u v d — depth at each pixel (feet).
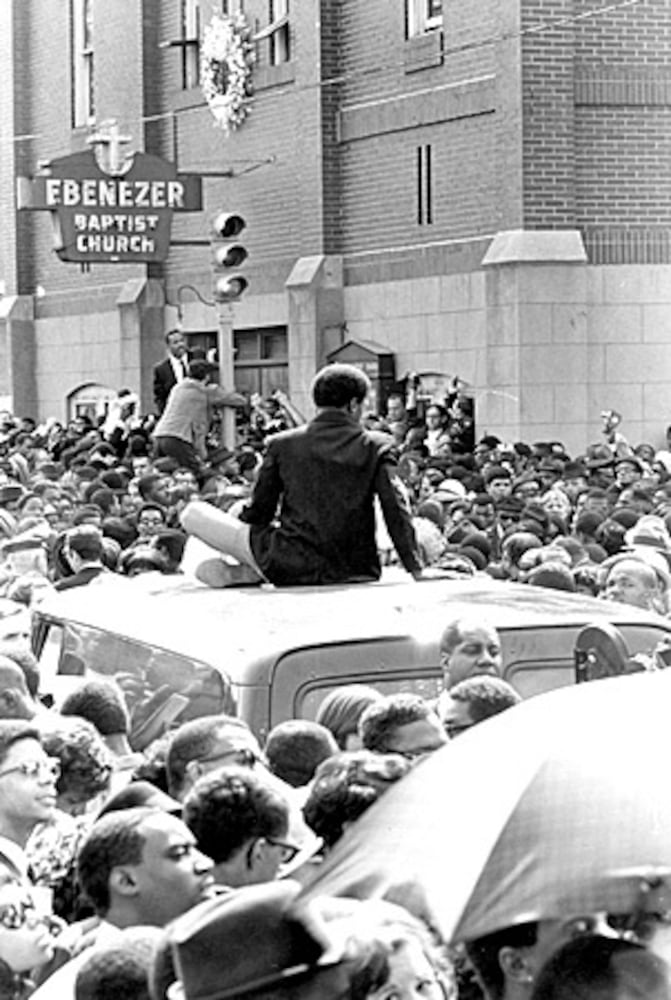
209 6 144.87
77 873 21.80
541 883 14.47
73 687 33.47
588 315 111.34
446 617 32.40
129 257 120.88
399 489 37.14
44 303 169.68
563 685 32.30
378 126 126.31
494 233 115.75
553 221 110.73
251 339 141.59
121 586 38.70
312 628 31.68
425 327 121.90
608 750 14.96
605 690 16.14
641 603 44.83
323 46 130.21
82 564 54.60
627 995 14.34
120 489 83.05
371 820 15.55
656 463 98.53
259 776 22.65
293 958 14.16
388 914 14.75
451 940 14.47
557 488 76.64
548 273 110.22
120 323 154.71
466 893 14.53
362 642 31.35
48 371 169.58
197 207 122.21
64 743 27.50
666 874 14.33
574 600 34.73
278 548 36.83
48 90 168.45
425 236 122.42
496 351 111.96
